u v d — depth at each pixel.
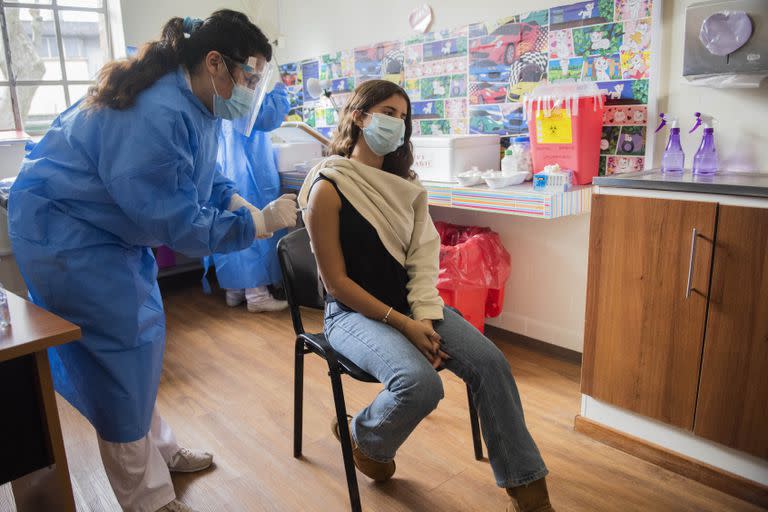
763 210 1.53
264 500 1.74
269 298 3.35
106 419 1.46
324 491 1.77
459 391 2.35
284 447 2.00
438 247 1.69
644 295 1.80
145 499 1.58
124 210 1.35
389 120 1.54
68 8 3.49
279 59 3.97
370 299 1.54
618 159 2.37
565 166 2.37
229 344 2.90
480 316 2.71
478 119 2.85
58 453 1.10
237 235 1.54
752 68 1.81
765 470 1.66
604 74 2.35
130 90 1.35
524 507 1.49
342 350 1.56
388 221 1.57
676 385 1.78
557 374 2.49
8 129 3.42
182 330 3.11
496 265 2.63
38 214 1.38
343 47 3.47
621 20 2.26
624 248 1.83
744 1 1.78
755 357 1.60
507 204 2.31
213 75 1.43
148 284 1.51
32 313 1.16
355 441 1.60
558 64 2.49
